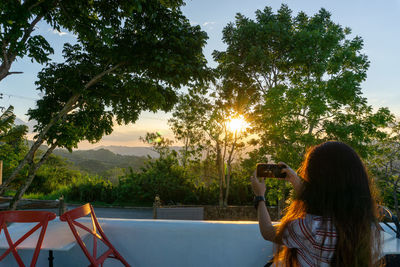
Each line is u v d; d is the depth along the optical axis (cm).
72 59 1052
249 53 1405
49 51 775
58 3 799
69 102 1015
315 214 95
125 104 1129
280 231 99
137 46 966
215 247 249
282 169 120
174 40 959
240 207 1354
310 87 987
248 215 1352
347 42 1297
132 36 995
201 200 1783
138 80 1027
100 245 257
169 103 1159
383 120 928
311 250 92
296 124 934
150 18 896
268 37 1417
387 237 204
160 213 1230
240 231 249
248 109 1498
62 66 1035
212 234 250
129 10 835
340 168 95
